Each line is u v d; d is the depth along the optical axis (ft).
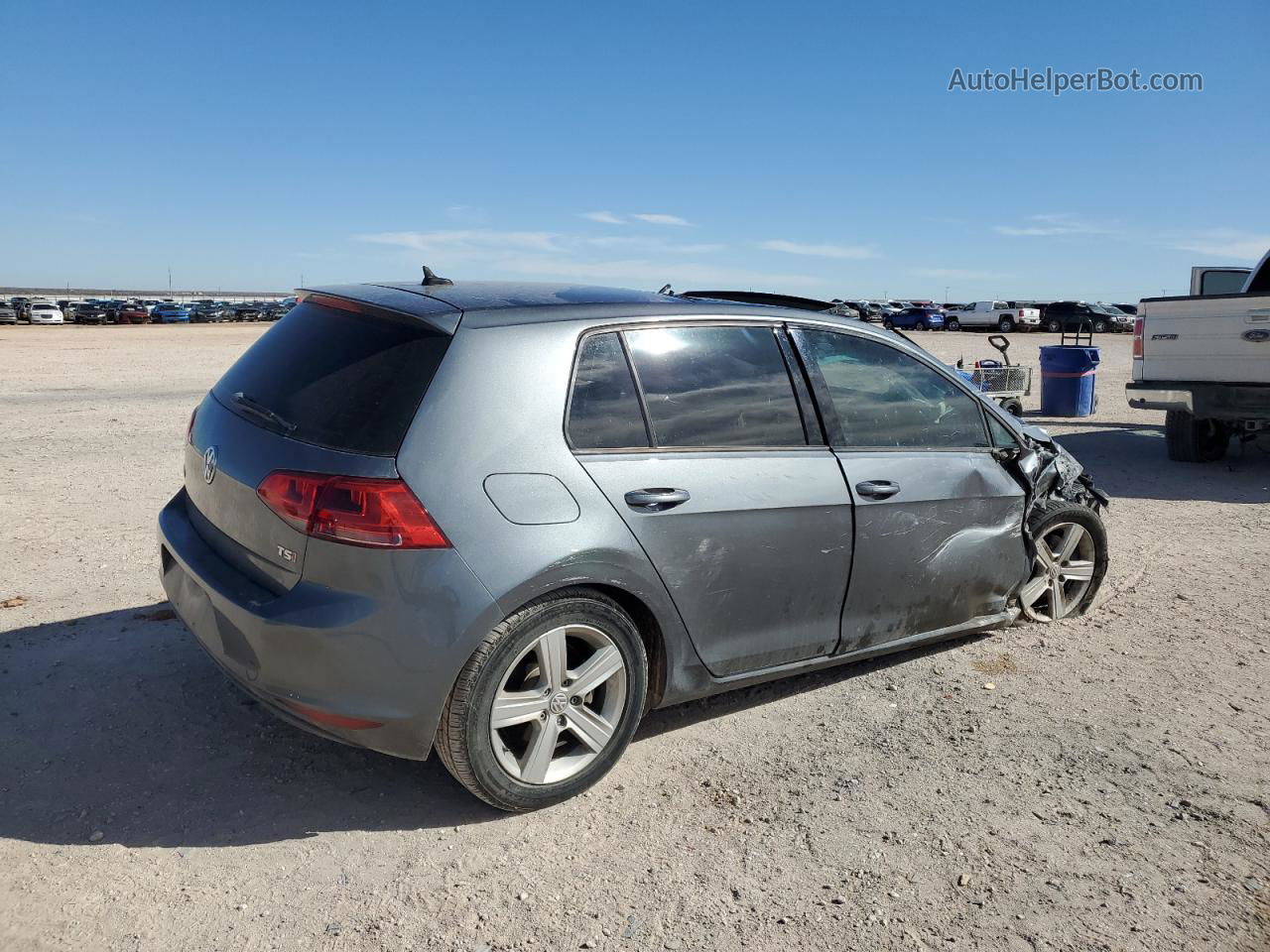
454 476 9.92
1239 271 38.91
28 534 21.36
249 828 10.34
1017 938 8.91
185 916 8.91
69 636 15.17
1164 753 12.38
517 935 8.80
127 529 22.03
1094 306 184.44
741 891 9.51
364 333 11.05
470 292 11.81
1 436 36.14
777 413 12.59
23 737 12.00
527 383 10.61
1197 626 16.99
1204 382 30.91
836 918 9.12
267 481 10.18
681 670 11.77
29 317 224.94
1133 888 9.66
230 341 137.69
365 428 10.01
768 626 12.43
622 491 10.87
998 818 10.85
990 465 14.96
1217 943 8.89
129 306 257.96
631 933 8.86
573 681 10.73
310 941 8.64
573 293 12.27
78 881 9.34
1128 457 35.60
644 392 11.50
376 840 10.21
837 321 13.61
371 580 9.61
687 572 11.42
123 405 48.52
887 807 11.04
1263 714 13.55
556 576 10.23
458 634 9.75
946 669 14.96
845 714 13.39
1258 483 30.58
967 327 196.54
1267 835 10.61
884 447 13.64
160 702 13.02
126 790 10.96
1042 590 16.53
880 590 13.51
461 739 10.04
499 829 10.46
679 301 12.54
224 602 10.30
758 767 11.92
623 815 10.79
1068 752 12.38
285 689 9.93
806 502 12.37
